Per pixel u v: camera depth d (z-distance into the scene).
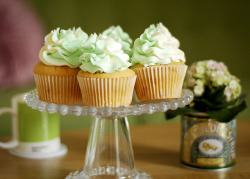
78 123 1.33
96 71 0.73
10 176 0.80
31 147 0.87
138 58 0.78
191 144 0.81
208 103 0.79
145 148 0.91
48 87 0.77
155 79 0.78
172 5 1.48
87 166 0.78
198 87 0.80
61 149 0.90
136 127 1.05
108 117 0.78
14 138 0.91
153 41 0.78
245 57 1.50
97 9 1.44
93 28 1.44
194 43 1.49
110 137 0.78
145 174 0.79
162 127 1.05
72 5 1.41
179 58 0.79
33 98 0.76
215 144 0.80
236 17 1.50
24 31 1.35
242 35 1.50
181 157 0.83
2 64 1.33
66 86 0.77
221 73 0.81
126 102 0.75
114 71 0.73
